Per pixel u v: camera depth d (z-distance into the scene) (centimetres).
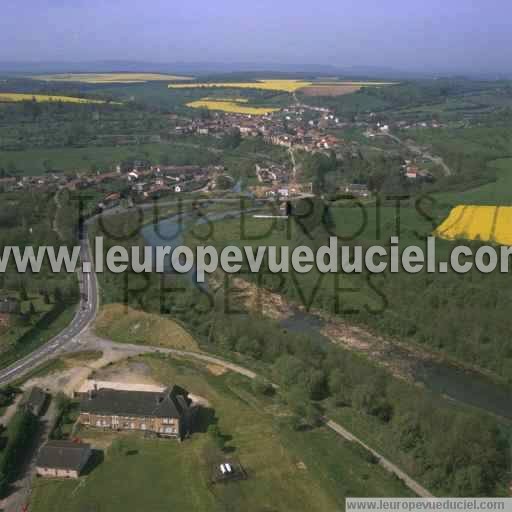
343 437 12175
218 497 10412
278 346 15612
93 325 17612
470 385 14962
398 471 11181
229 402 13425
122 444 11769
